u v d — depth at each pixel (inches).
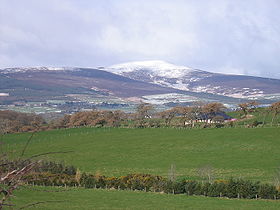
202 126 5753.0
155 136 5300.2
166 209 1902.1
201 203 2057.1
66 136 5605.3
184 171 3449.8
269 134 4766.2
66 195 2255.2
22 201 1994.3
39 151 4569.4
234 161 3782.0
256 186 2265.0
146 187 2527.1
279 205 2000.5
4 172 381.1
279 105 5910.4
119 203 2050.9
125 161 4077.3
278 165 3516.2
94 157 4303.6
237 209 1894.7
